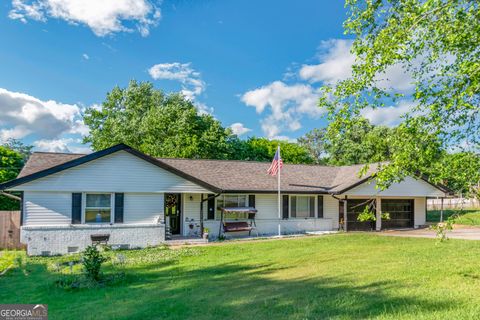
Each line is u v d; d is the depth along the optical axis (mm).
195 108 41094
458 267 10703
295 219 25047
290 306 7234
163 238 19531
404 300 7234
